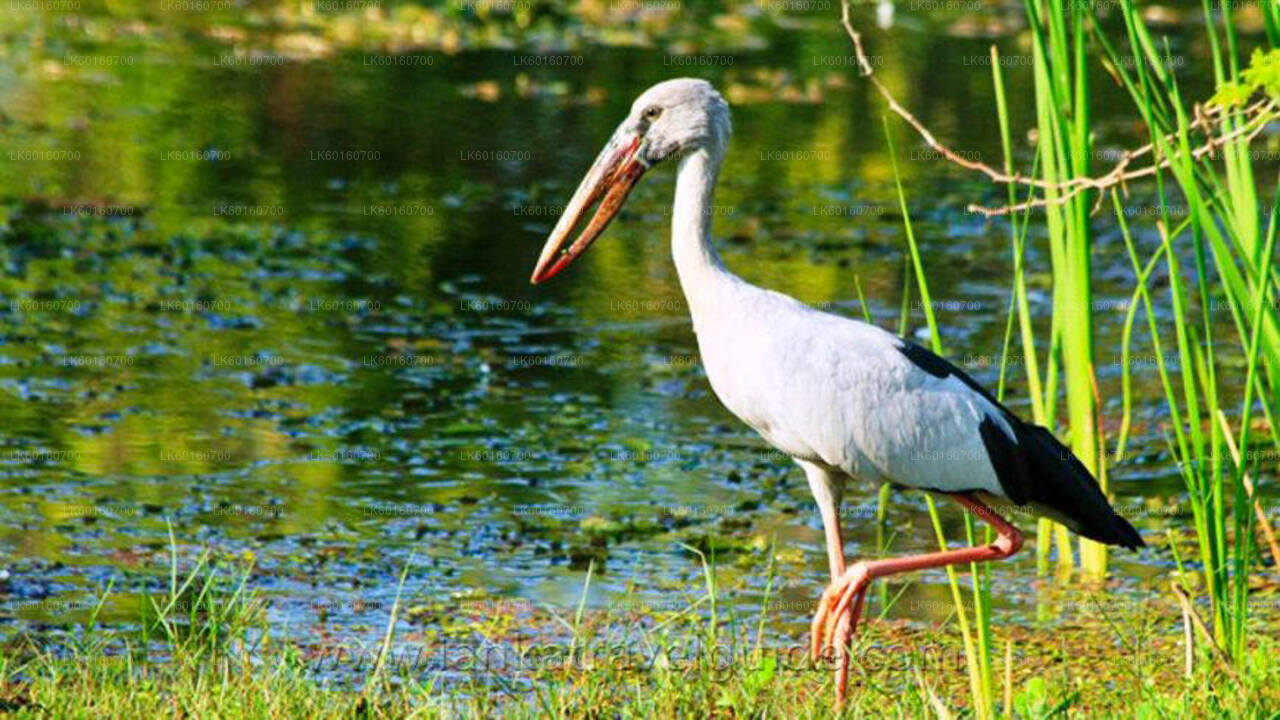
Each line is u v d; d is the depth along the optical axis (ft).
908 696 28.02
